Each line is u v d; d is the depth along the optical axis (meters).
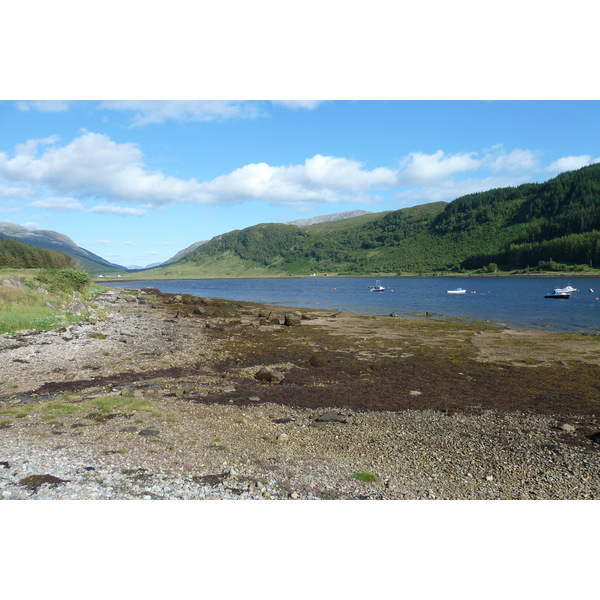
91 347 28.16
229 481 10.79
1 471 10.47
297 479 11.20
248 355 29.45
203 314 53.25
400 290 124.81
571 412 18.11
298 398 19.64
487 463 12.79
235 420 16.11
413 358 29.19
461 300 83.81
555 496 10.87
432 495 10.73
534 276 185.38
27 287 42.00
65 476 10.34
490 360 28.66
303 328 43.62
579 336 38.50
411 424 16.30
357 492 10.67
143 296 80.69
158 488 10.12
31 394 18.39
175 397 18.89
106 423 14.84
